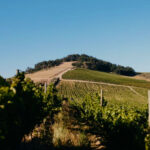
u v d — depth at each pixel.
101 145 7.52
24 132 5.49
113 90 72.25
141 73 178.25
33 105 5.95
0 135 3.70
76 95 56.19
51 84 13.60
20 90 5.32
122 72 165.00
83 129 9.85
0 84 4.73
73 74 101.88
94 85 78.25
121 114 9.46
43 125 8.88
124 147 7.68
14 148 4.81
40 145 6.25
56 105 13.13
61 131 7.64
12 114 4.19
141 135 6.95
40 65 164.25
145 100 56.16
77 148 6.51
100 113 11.59
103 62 183.75
